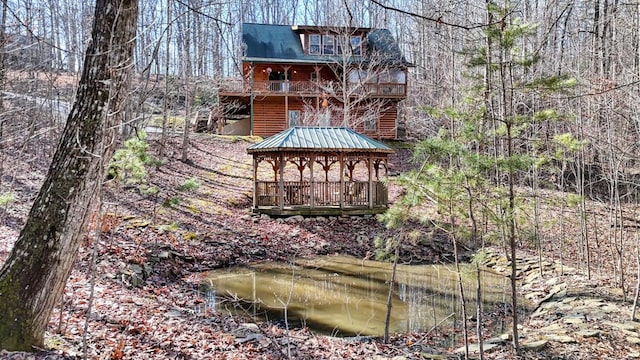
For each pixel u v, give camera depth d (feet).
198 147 79.61
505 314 27.61
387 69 91.20
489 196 19.90
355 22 95.71
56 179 14.10
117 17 13.25
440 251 45.14
